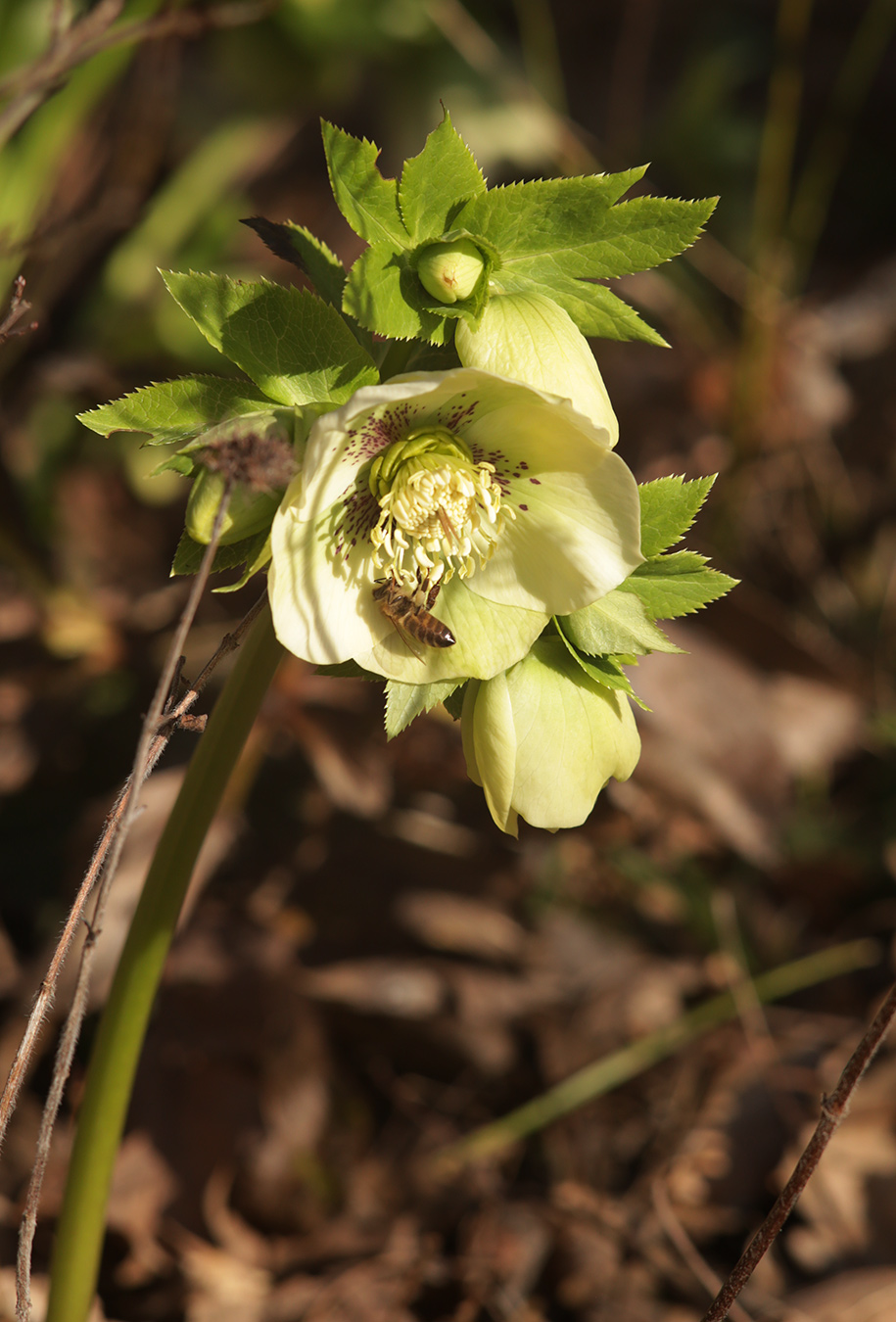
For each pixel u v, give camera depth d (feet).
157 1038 3.21
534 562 2.64
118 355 4.46
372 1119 3.28
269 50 5.64
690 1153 3.22
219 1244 3.12
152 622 3.80
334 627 2.62
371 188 2.61
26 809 3.62
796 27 4.51
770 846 3.70
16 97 2.80
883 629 4.49
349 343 2.62
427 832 3.76
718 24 7.02
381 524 2.63
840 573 4.69
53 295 4.22
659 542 2.67
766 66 6.82
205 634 3.80
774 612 3.96
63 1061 2.62
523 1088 3.35
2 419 4.03
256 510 2.59
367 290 2.61
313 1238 3.14
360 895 3.65
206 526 2.58
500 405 2.61
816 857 3.84
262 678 2.70
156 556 4.29
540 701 2.66
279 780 3.83
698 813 3.71
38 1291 3.05
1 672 3.68
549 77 5.90
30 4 3.75
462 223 2.63
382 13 5.62
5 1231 3.08
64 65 2.78
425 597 2.63
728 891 3.83
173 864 2.74
